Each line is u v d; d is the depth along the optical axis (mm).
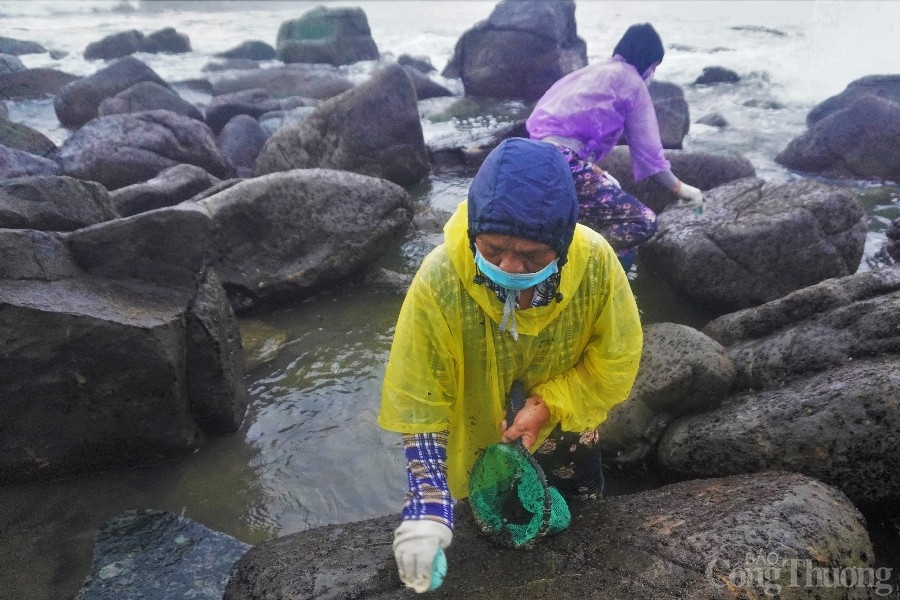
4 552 2998
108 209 4797
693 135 9227
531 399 2150
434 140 8617
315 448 3660
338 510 3268
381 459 3568
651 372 3451
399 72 7691
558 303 1912
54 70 12516
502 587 2270
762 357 3553
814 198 4824
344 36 15023
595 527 2502
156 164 7547
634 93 4324
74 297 3426
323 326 4832
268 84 12312
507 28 12211
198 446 3670
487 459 2178
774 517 2367
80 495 3357
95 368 3297
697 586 2148
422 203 7270
